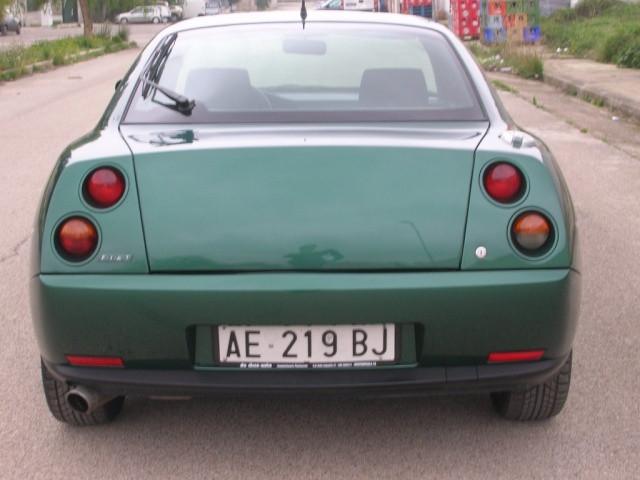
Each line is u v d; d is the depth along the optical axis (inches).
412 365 116.6
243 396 117.1
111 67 965.8
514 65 749.3
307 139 121.3
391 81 142.6
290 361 115.3
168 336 114.5
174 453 134.0
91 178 117.5
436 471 128.0
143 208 116.0
